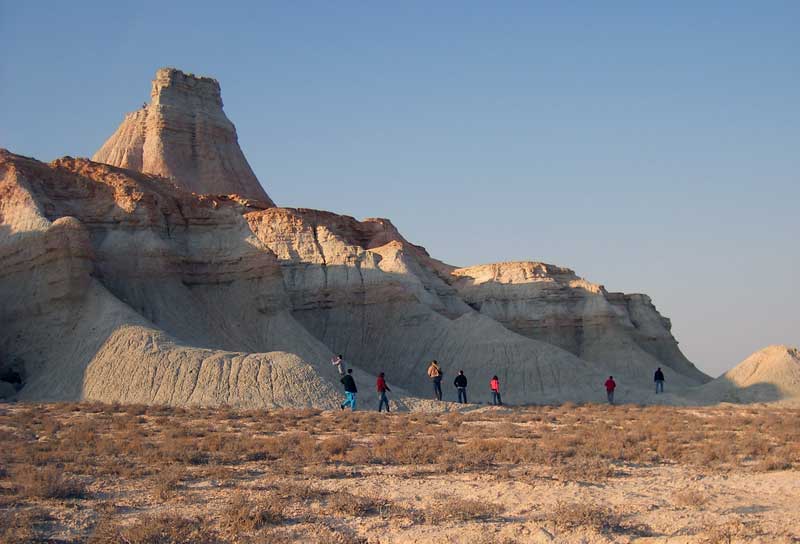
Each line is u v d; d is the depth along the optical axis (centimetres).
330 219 9625
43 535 1348
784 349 6481
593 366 7094
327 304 7575
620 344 8762
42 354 5012
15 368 5000
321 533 1359
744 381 6369
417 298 7706
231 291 6406
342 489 1745
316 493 1658
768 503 1620
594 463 2131
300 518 1467
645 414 4097
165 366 4512
